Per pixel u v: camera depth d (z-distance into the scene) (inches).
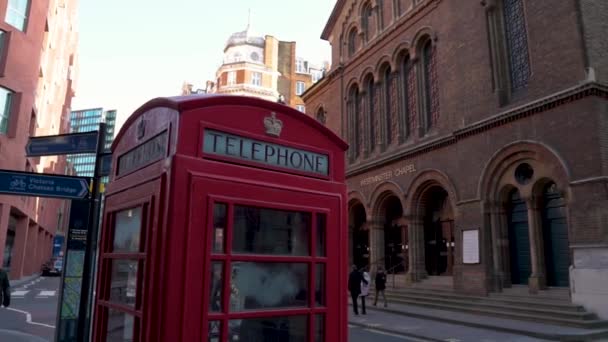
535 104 581.6
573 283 510.0
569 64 554.6
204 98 118.2
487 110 671.8
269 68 2204.7
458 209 701.3
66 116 2442.2
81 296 229.0
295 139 136.0
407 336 478.3
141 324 108.3
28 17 1113.4
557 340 432.8
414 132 860.6
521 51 653.3
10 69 1047.6
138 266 117.6
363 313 639.8
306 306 127.3
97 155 239.6
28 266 1612.9
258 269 120.2
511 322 515.8
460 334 476.4
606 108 523.8
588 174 513.3
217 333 109.2
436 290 716.7
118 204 141.8
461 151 708.0
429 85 844.6
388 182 887.1
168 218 105.8
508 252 633.6
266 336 119.5
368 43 1008.9
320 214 135.6
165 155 115.9
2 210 1056.8
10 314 585.6
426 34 836.6
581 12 550.3
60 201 2623.0
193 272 106.4
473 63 709.3
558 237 573.3
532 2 616.4
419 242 807.1
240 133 123.1
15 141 1060.5
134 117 144.2
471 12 725.9
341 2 1149.7
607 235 490.0
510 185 630.5
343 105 1108.5
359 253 1015.0
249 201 118.7
